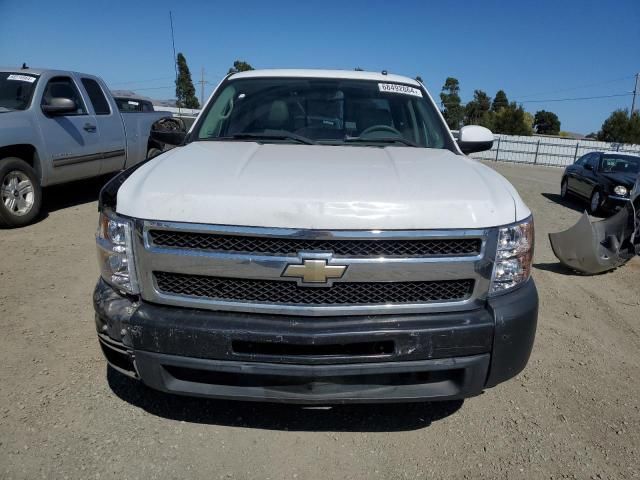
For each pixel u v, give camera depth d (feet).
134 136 28.53
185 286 7.57
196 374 7.79
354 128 11.74
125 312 7.63
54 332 12.32
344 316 7.45
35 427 8.87
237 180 7.82
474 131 12.39
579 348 12.87
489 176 8.91
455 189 7.95
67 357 11.19
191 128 11.94
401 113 12.23
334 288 7.39
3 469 7.88
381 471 8.24
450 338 7.47
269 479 7.98
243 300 7.48
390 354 7.45
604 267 18.98
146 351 7.52
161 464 8.16
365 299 7.47
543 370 11.63
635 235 20.25
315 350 7.38
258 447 8.66
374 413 9.70
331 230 7.21
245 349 7.42
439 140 11.72
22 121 21.48
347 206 7.30
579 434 9.32
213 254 7.33
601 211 35.76
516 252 7.86
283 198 7.34
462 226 7.47
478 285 7.64
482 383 7.82
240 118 11.91
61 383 10.21
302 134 11.45
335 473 8.16
